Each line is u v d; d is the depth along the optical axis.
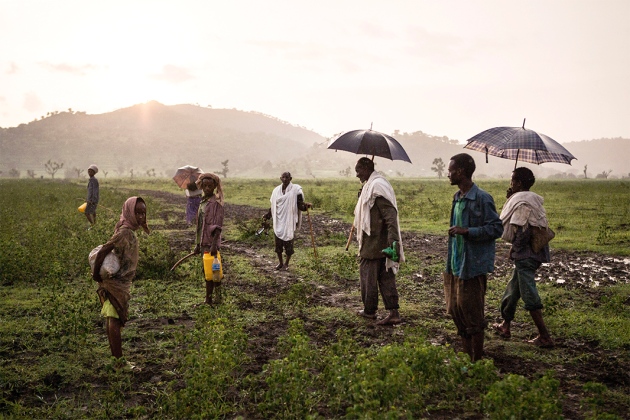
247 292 8.23
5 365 5.13
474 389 4.47
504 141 5.94
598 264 10.95
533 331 6.43
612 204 26.05
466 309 5.09
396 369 3.90
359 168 6.72
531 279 5.84
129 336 5.95
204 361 4.68
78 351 5.46
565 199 30.47
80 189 45.78
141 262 9.12
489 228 4.88
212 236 7.25
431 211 21.75
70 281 8.80
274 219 10.02
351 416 3.59
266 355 5.48
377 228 6.55
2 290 8.09
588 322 6.74
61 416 4.12
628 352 5.76
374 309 6.78
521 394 3.81
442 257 11.46
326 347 5.47
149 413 4.20
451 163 5.16
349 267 9.97
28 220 18.59
